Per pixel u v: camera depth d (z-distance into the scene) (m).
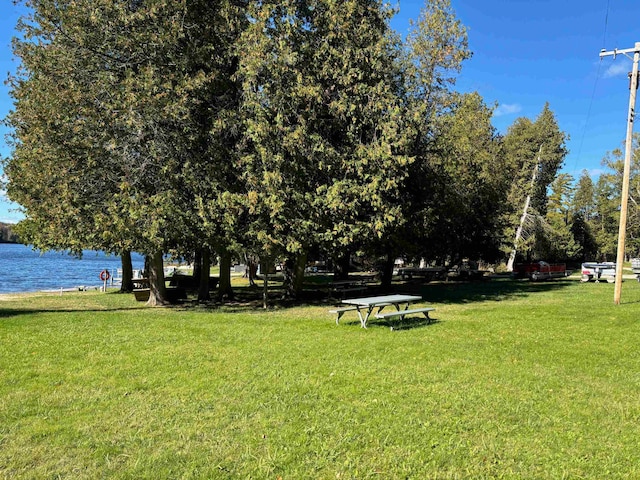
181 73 13.86
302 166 14.20
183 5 13.74
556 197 51.41
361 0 15.49
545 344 8.55
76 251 19.05
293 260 20.11
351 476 3.85
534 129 44.56
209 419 4.97
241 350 8.07
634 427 4.78
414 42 18.77
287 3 14.60
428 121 17.39
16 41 16.00
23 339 9.01
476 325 10.66
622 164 52.97
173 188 14.05
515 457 4.16
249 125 13.72
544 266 29.66
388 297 11.77
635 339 8.99
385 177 14.31
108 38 13.82
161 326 10.73
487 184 26.69
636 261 39.81
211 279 25.66
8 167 18.09
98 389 5.95
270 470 3.92
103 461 4.10
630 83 14.30
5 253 123.06
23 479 3.80
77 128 13.27
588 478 3.82
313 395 5.68
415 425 4.80
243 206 14.12
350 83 14.75
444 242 26.69
